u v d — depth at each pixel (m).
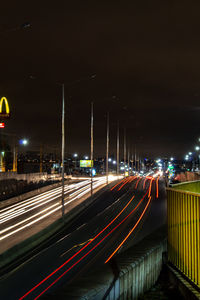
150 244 15.84
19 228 41.97
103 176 168.62
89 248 29.77
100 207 60.06
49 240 35.34
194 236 11.24
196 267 10.97
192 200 11.50
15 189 78.00
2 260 25.64
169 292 12.79
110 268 11.55
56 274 21.25
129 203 63.97
